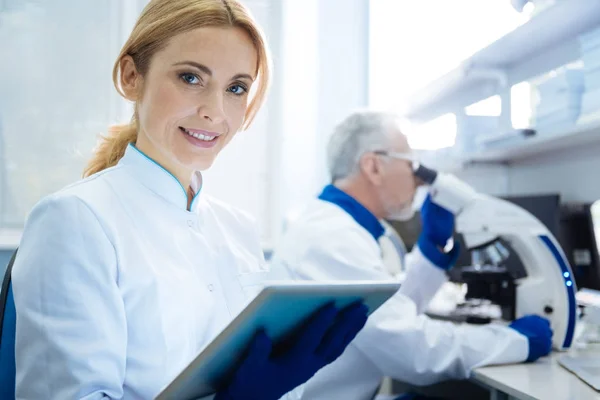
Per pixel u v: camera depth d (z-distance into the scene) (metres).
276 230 3.37
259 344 0.77
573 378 1.31
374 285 0.82
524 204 2.21
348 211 1.73
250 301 0.69
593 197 2.18
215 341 0.71
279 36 3.35
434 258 1.94
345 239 1.60
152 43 0.95
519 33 2.20
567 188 2.33
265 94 1.09
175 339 0.91
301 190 3.46
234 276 1.11
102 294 0.85
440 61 2.82
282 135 3.38
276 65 3.33
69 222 0.86
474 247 1.78
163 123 0.96
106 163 1.12
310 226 1.68
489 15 2.40
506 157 2.61
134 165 1.02
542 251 1.66
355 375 1.56
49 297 0.82
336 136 1.83
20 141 3.01
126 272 0.89
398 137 1.76
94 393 0.81
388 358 1.47
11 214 3.00
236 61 0.96
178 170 1.06
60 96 3.05
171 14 0.94
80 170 3.08
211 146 0.99
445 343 1.45
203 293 0.99
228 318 1.03
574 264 2.04
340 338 0.86
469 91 2.81
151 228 0.97
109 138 1.15
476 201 1.71
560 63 2.29
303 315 0.79
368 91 3.51
